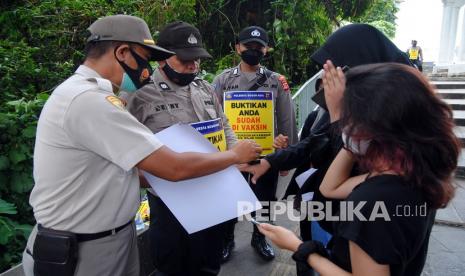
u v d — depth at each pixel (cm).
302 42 672
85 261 138
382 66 95
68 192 133
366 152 97
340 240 104
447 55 1470
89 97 126
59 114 128
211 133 194
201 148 161
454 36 1455
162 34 186
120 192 139
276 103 304
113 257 143
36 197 139
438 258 295
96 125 125
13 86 419
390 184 93
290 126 305
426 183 91
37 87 452
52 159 131
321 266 108
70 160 130
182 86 194
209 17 705
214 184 159
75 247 134
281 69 684
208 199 153
